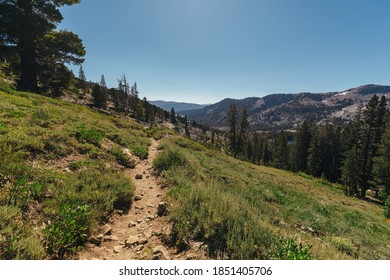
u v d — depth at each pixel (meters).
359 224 14.66
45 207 5.84
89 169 9.03
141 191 9.15
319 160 69.69
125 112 96.81
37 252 4.30
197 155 19.28
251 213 7.08
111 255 5.13
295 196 17.38
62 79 37.97
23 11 28.22
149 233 6.01
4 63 37.22
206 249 5.09
